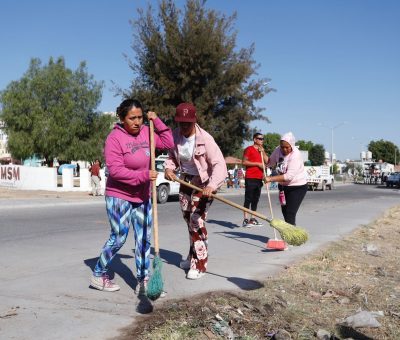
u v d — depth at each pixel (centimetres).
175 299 473
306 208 1664
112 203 477
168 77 2608
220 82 2592
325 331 390
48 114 3912
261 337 384
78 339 369
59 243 836
